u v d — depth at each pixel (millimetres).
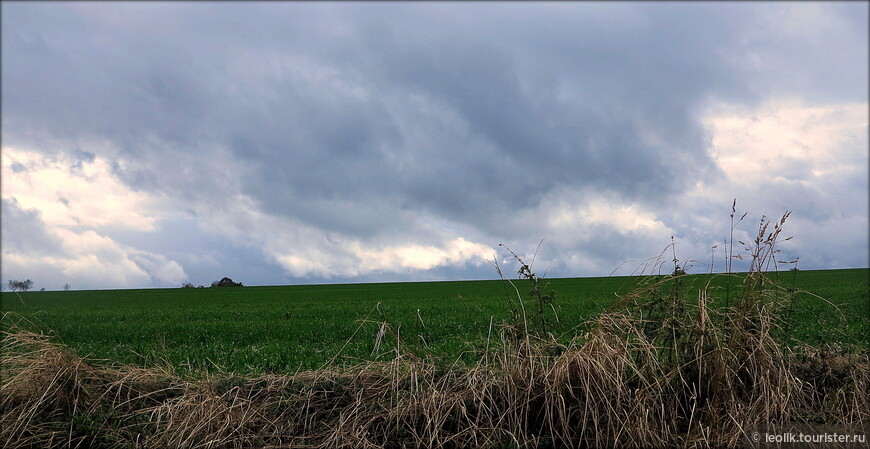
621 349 6246
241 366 10086
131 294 55531
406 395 6438
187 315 25156
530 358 6312
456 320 17953
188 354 11367
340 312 24750
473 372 6492
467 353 8961
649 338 6684
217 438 6078
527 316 7035
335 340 13992
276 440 6168
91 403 6828
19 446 6098
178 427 6207
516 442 5719
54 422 6395
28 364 7000
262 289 68500
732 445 5699
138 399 6980
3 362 6887
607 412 5832
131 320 22438
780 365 6207
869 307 18266
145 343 14492
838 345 7551
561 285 49375
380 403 6383
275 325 18359
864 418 6188
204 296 50000
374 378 6961
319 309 27375
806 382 6648
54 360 6867
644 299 6840
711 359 6219
